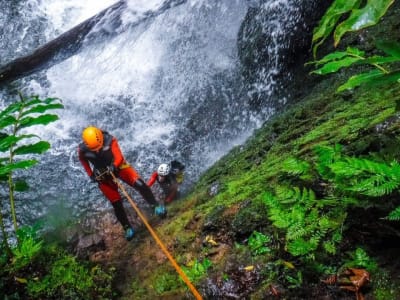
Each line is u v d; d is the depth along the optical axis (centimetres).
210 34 829
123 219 589
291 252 261
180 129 832
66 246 630
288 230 270
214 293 302
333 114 460
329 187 296
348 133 351
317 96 573
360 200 255
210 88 832
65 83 923
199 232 411
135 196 707
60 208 707
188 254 393
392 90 389
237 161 572
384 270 231
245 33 786
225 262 324
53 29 1059
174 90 871
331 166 250
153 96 883
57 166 798
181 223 470
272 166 425
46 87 935
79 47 558
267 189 368
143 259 470
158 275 397
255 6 757
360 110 399
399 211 218
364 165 240
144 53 857
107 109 894
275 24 715
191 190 652
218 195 474
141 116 872
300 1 670
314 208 274
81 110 902
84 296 400
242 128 763
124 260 491
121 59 870
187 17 818
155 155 809
